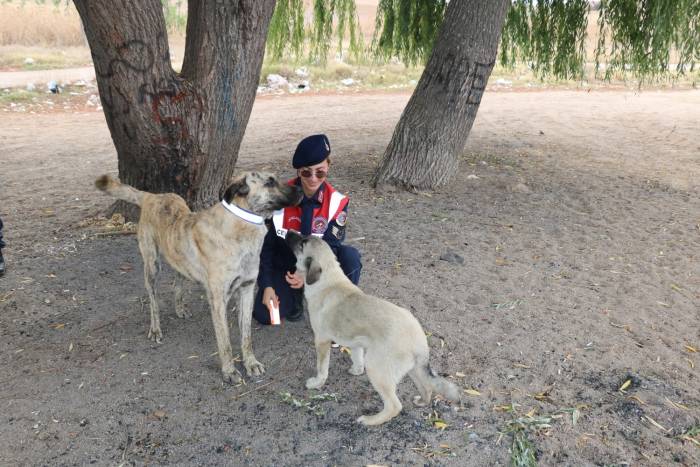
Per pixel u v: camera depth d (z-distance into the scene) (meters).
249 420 3.61
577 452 3.34
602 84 24.08
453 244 6.50
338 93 20.83
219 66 6.04
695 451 3.36
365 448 3.36
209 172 6.60
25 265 5.82
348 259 4.48
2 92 17.83
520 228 7.05
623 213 7.71
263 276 4.39
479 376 4.05
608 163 10.62
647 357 4.30
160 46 5.64
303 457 3.29
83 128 14.21
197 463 3.23
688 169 10.12
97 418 3.59
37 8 30.45
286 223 4.37
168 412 3.66
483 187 8.86
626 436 3.47
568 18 10.77
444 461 3.26
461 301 5.16
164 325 4.77
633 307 5.07
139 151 6.07
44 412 3.63
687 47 9.26
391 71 24.81
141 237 4.50
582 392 3.88
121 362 4.21
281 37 11.62
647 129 14.08
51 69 22.55
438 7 11.09
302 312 4.86
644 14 9.80
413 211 7.66
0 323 4.71
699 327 4.75
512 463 3.24
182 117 5.95
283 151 11.36
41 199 8.27
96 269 5.75
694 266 5.94
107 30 5.32
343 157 10.79
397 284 5.48
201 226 3.88
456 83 8.29
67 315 4.88
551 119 15.62
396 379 3.41
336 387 3.96
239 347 4.50
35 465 3.21
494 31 8.12
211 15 5.86
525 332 4.63
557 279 5.63
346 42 28.25
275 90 20.84
